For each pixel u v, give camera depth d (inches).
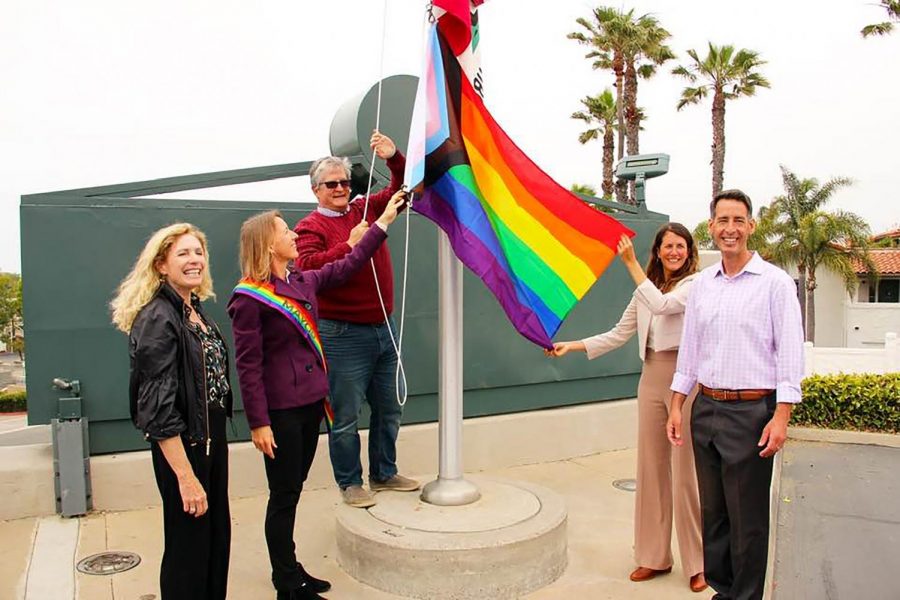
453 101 144.6
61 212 178.5
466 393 229.5
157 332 100.6
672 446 143.5
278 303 122.4
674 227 144.9
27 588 138.3
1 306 1918.1
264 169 195.2
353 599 133.2
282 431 124.8
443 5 139.2
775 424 115.3
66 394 179.5
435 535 136.6
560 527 145.3
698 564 142.6
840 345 1248.8
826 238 1139.9
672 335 141.0
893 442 317.7
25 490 176.6
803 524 199.8
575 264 147.6
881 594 151.9
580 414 243.9
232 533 170.1
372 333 158.4
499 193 145.9
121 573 145.3
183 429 102.2
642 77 1224.2
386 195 164.2
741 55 1272.1
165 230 105.3
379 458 166.9
